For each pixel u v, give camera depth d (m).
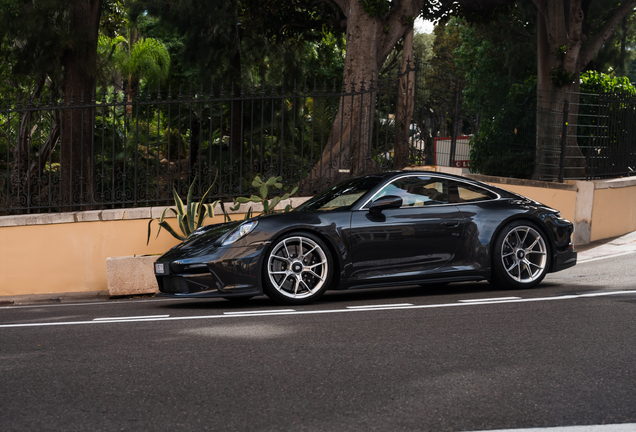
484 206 6.06
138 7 16.19
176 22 16.30
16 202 8.20
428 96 9.57
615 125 11.62
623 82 14.60
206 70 16.89
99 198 8.45
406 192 5.89
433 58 32.12
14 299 7.65
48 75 12.58
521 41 22.00
